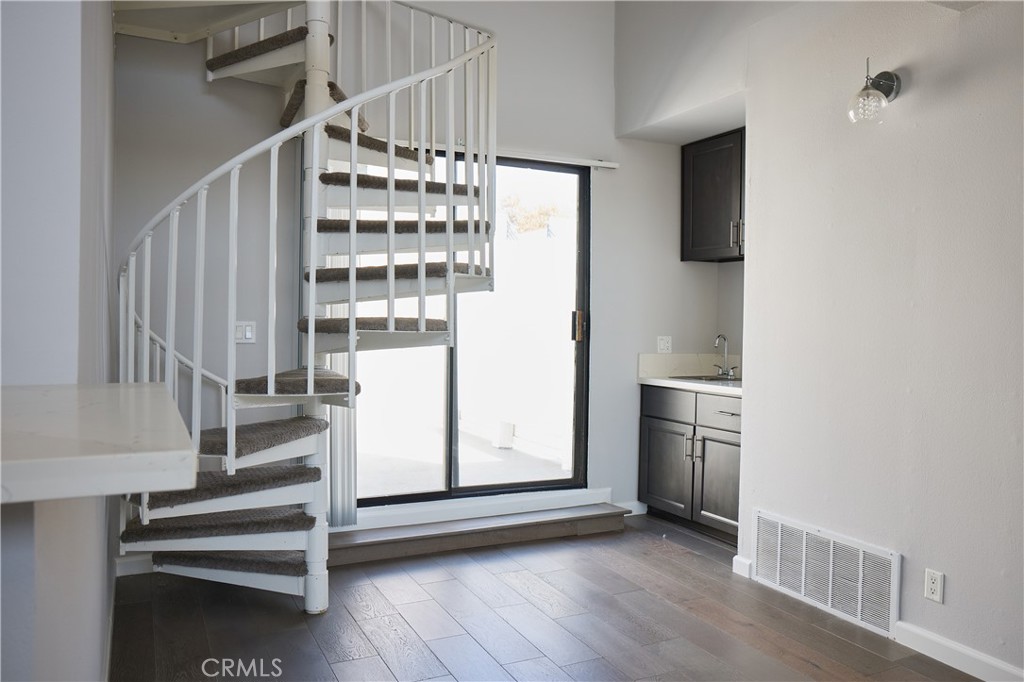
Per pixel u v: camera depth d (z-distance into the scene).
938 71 2.76
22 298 1.49
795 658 2.70
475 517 4.20
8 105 1.49
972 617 2.62
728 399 4.07
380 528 3.94
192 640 2.78
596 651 2.72
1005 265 2.53
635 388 4.84
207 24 3.51
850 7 3.11
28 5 1.50
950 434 2.70
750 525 3.58
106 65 2.63
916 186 2.83
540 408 4.63
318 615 3.03
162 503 2.75
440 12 4.20
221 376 3.71
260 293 3.79
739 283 4.95
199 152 3.67
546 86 4.52
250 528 3.00
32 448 0.72
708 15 3.99
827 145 3.21
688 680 2.51
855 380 3.07
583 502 4.60
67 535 1.15
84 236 1.60
